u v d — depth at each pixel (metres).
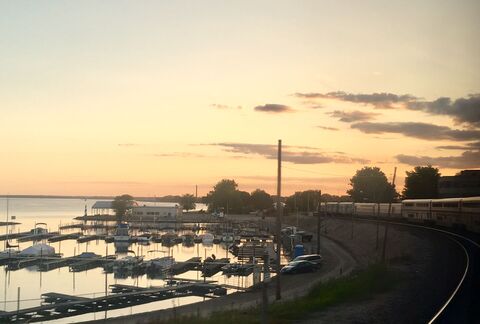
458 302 30.00
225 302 57.34
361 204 139.25
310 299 39.19
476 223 71.06
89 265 110.69
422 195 158.38
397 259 58.75
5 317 59.12
